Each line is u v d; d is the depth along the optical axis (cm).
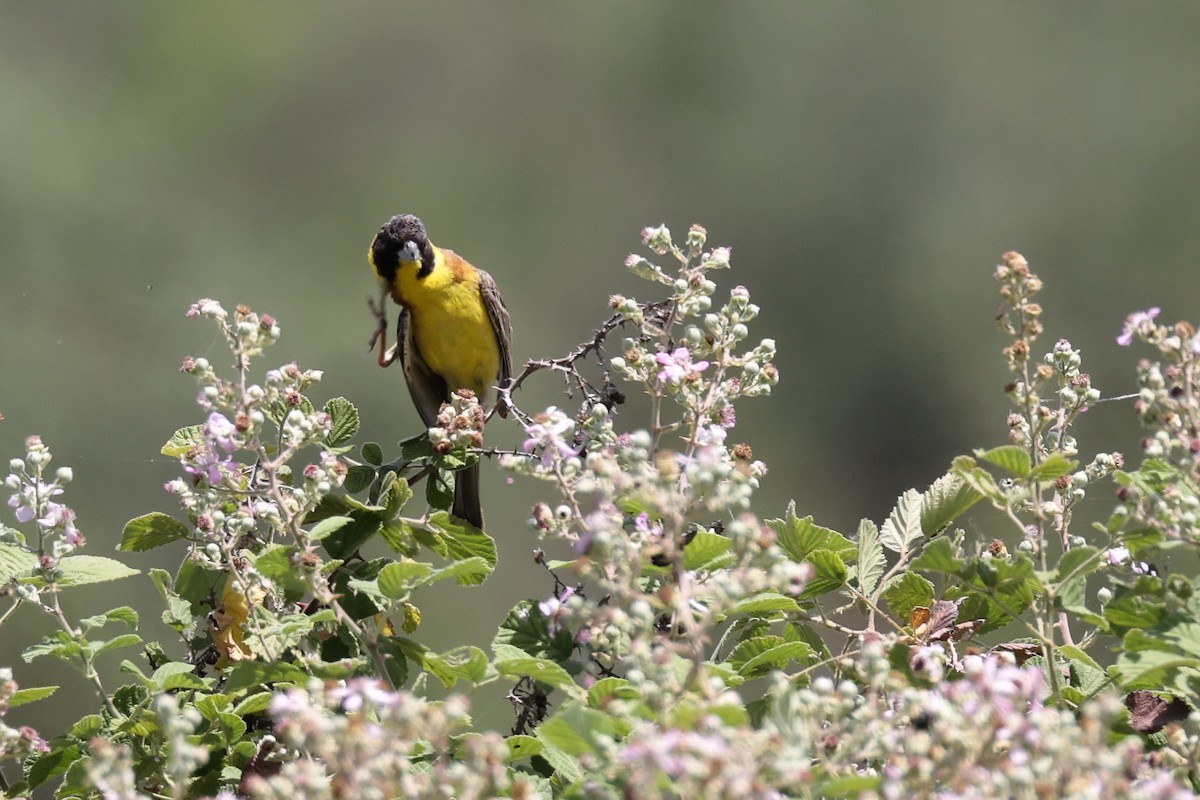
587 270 2841
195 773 427
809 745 347
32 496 446
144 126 2716
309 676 407
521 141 2933
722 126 2947
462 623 1698
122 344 2309
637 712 329
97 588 1511
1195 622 375
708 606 399
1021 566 405
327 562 439
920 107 2916
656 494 370
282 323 2484
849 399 2691
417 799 326
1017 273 429
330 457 441
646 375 456
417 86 2930
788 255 2845
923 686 407
